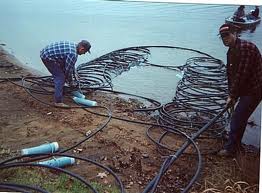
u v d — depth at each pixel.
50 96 6.36
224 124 5.50
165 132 5.22
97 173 4.27
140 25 10.01
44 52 5.76
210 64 7.97
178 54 8.45
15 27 10.70
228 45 4.39
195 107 6.12
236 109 4.62
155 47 8.91
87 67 7.84
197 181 4.23
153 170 4.40
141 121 5.66
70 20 11.09
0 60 8.34
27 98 6.24
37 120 5.48
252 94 4.48
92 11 11.70
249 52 4.30
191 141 4.58
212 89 6.82
